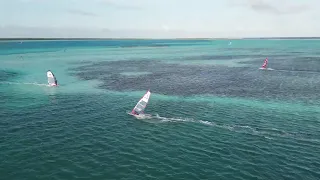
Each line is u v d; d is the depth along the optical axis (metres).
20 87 58.28
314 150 27.17
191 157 25.59
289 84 61.69
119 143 28.70
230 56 150.00
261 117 37.72
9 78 70.62
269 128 33.38
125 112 39.84
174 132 32.00
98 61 119.88
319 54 155.50
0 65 99.50
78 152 26.39
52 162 24.33
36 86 59.69
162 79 70.12
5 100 46.44
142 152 26.59
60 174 22.38
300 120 36.47
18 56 138.38
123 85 61.41
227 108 42.28
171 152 26.64
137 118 37.12
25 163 24.06
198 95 51.00
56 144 28.17
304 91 54.00
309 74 77.00
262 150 27.09
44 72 82.38
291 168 23.56
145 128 33.28
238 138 30.27
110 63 111.75
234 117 37.72
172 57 144.62
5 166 23.48
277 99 47.69
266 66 94.00
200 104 44.62
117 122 35.41
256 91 54.31
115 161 24.69
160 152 26.62
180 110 41.09
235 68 93.81
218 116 38.16
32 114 38.38
